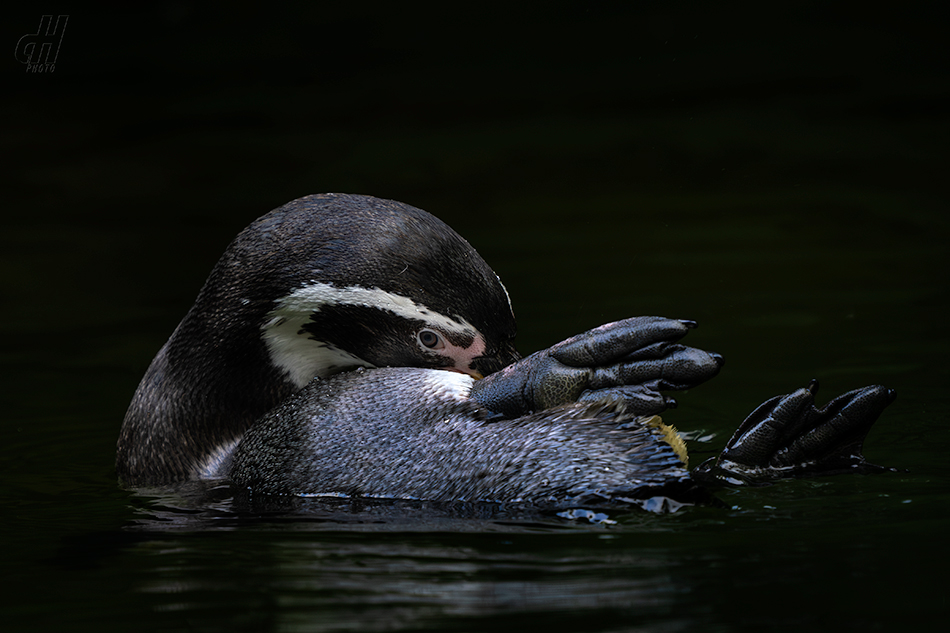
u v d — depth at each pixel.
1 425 11.06
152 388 9.66
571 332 13.54
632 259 17.27
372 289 8.92
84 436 10.72
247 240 9.34
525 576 6.39
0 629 6.00
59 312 15.62
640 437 7.52
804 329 13.40
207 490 8.95
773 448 8.02
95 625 5.98
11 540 7.65
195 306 9.61
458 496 7.79
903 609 5.71
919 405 10.33
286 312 9.20
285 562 6.86
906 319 13.56
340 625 5.80
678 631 5.56
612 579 6.27
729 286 15.50
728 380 11.70
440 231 8.99
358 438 8.41
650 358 7.63
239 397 9.54
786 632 5.50
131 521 8.10
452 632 5.66
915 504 7.46
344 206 9.20
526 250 18.16
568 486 7.47
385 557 6.83
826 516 7.25
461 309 8.84
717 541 6.82
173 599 6.30
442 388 8.38
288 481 8.52
